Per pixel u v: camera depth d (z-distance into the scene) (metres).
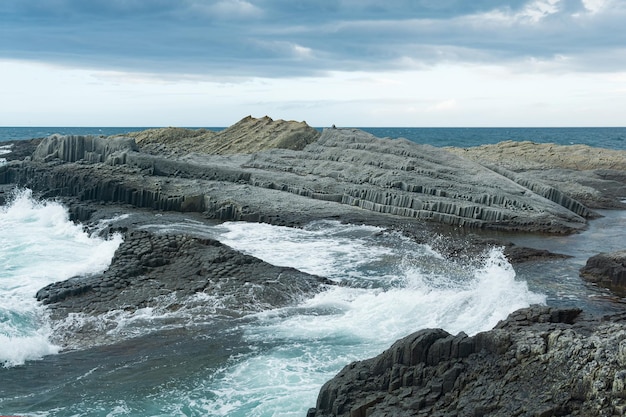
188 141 79.00
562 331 14.41
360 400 14.65
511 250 34.41
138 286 26.55
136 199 46.28
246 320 23.50
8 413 16.56
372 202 46.62
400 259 31.88
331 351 20.45
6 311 23.83
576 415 12.40
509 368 13.97
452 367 14.52
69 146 56.31
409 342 15.24
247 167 58.78
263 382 18.25
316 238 36.72
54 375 19.16
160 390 17.94
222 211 42.72
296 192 49.38
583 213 49.81
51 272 29.83
